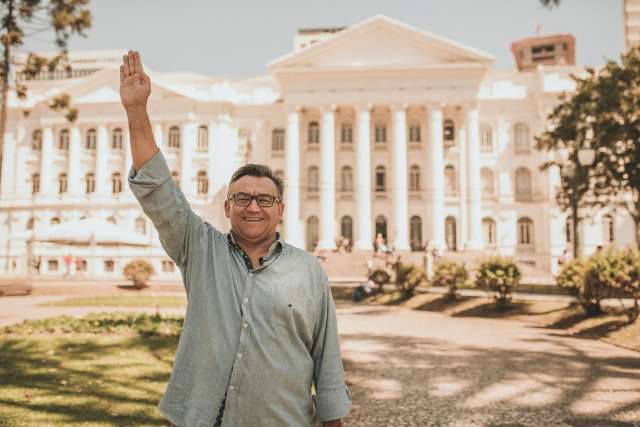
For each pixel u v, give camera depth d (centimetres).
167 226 221
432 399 622
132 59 231
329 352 238
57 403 553
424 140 4584
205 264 224
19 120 4900
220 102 4662
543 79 4472
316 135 4700
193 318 219
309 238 4581
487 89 4650
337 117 4662
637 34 2142
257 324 215
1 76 1806
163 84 4650
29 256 4444
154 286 2483
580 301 1355
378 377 746
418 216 4519
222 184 4634
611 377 737
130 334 1034
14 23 1755
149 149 220
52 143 4825
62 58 1859
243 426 209
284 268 228
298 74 4384
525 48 6438
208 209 4584
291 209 4353
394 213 4291
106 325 1108
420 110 4603
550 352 957
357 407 589
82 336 1008
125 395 591
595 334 1171
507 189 4531
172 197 221
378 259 3747
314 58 4403
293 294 223
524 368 805
